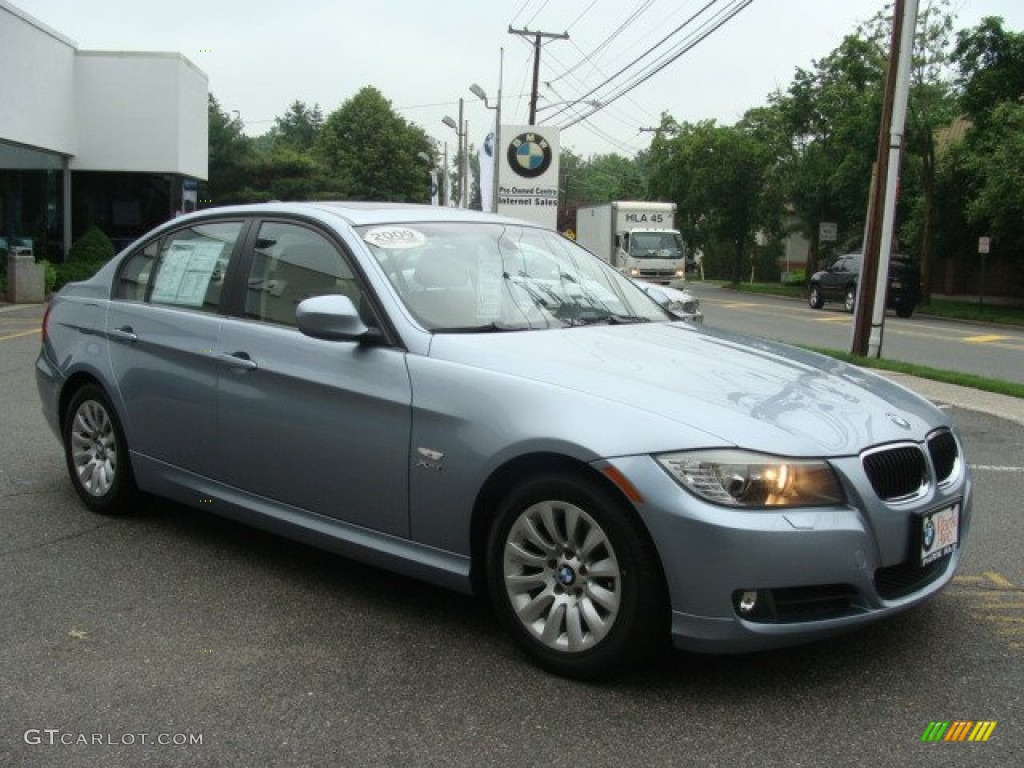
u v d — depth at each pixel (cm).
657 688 346
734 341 445
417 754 303
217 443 461
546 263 480
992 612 420
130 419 508
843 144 3469
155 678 352
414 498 384
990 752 305
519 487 356
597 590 342
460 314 414
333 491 414
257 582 447
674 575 322
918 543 344
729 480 319
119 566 465
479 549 377
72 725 319
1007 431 853
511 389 361
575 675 349
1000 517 568
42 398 573
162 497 530
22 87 2061
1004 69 2945
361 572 462
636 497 324
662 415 335
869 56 3322
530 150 2820
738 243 4684
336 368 408
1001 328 2516
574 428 339
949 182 3153
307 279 441
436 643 384
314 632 393
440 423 373
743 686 348
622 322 455
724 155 4512
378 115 7850
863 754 304
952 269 3872
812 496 323
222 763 298
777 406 350
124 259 544
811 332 2069
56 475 623
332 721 323
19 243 2144
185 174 2531
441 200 7781
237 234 483
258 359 438
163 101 2416
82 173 2456
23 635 386
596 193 12462
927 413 393
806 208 4094
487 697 339
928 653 377
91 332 535
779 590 320
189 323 478
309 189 5069
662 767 296
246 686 347
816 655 374
